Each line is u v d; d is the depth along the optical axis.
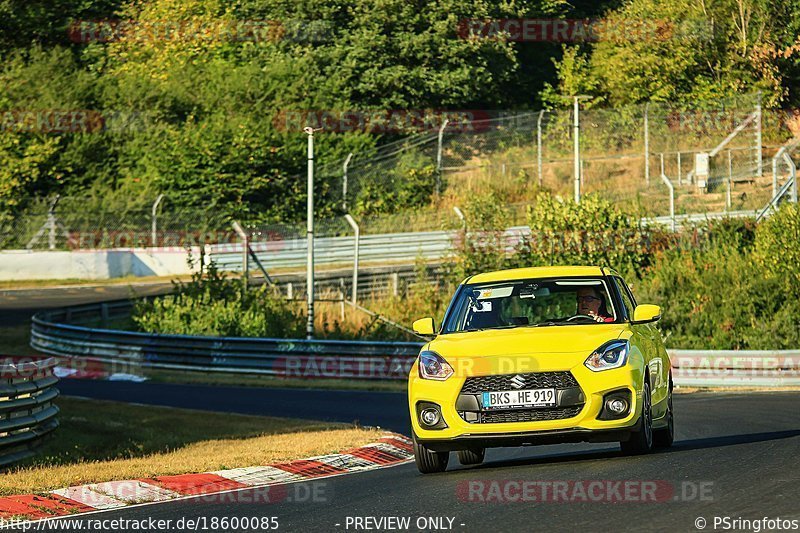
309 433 61.41
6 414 52.59
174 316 119.69
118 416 74.50
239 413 78.06
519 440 36.91
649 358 40.03
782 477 33.34
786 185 145.75
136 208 175.12
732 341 106.56
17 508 36.91
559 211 124.94
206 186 176.50
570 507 29.91
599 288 41.97
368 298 138.25
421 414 38.38
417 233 156.50
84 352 114.88
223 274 126.88
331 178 183.12
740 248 119.25
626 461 38.31
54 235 169.62
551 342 38.03
